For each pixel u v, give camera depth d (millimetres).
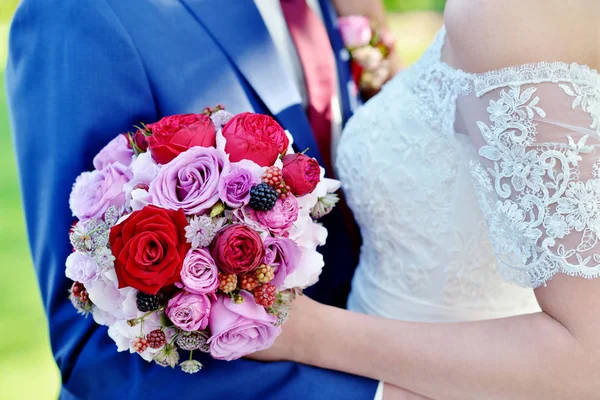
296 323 1226
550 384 1037
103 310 1038
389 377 1187
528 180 1002
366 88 1828
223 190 992
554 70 971
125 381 1222
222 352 1030
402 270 1369
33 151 1272
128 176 1101
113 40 1256
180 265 961
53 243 1239
